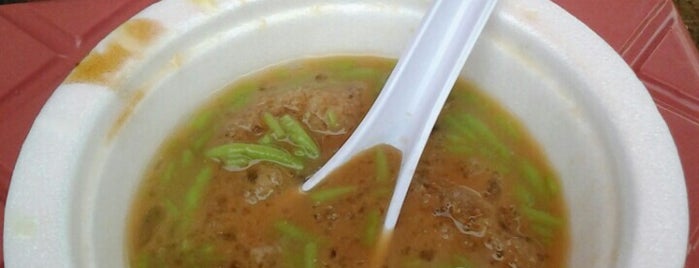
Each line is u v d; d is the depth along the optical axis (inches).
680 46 7.8
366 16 7.5
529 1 7.0
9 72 7.4
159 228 6.6
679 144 7.1
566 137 6.8
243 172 7.0
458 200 6.8
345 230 6.6
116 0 7.9
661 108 7.3
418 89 6.6
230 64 7.4
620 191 5.9
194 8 6.9
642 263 5.3
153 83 6.7
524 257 6.5
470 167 7.1
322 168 6.8
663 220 5.5
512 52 7.0
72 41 7.7
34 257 5.1
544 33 6.8
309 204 6.8
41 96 7.3
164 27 6.7
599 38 6.7
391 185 6.8
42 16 7.8
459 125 7.4
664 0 8.0
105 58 6.4
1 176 6.9
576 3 8.0
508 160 7.2
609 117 6.2
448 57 6.4
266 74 7.7
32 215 5.3
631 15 7.9
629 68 6.5
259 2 7.1
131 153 6.6
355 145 6.8
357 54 7.9
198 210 6.7
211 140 7.2
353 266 6.4
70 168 5.6
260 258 6.4
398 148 6.9
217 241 6.6
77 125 5.9
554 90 6.8
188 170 7.0
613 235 5.8
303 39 7.6
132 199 6.7
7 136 7.0
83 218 5.7
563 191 6.9
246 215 6.7
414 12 7.4
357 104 7.5
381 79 7.7
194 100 7.3
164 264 6.5
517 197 7.0
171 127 7.1
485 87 7.5
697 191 6.8
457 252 6.5
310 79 7.8
